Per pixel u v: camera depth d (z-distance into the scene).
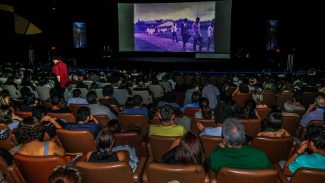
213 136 4.18
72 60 21.52
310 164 3.33
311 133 3.41
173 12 19.86
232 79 13.01
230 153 3.25
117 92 9.25
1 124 4.49
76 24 22.23
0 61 21.20
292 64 19.33
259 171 2.90
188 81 14.67
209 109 5.61
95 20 22.19
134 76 12.94
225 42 19.44
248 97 8.87
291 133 5.97
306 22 19.81
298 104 7.26
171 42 20.16
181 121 5.79
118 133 4.38
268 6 19.88
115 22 21.89
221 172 2.98
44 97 9.55
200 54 19.86
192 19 19.66
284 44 20.14
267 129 4.44
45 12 22.09
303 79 12.17
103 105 6.22
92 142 4.34
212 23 19.41
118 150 3.70
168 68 20.03
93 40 22.48
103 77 12.51
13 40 21.75
